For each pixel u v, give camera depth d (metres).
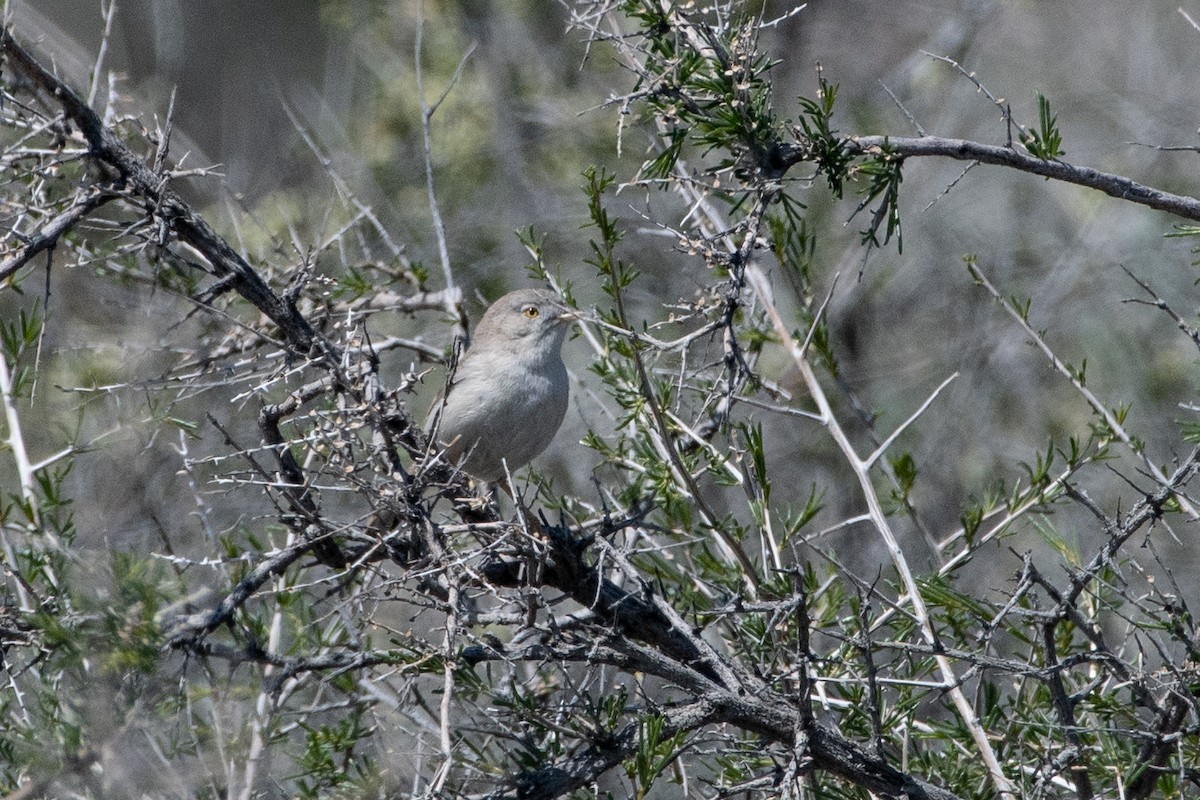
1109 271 17.33
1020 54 19.75
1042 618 7.96
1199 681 8.16
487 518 8.48
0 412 10.91
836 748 8.16
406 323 15.37
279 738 8.14
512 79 18.70
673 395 10.52
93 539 8.98
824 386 16.02
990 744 9.09
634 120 9.41
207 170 7.94
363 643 9.10
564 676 8.16
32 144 9.16
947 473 16.08
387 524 7.98
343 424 7.33
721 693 8.10
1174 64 19.33
